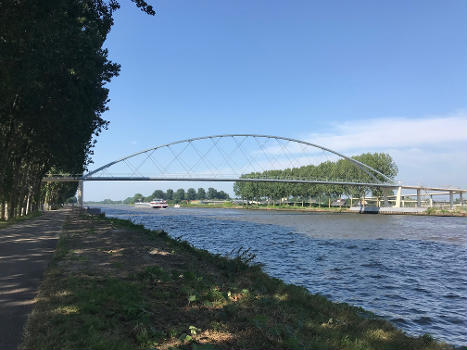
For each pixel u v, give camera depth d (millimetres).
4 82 19688
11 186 38031
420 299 15961
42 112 27156
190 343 5879
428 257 28734
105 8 18859
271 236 44438
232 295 9438
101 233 21641
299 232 50812
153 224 63344
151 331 6027
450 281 20078
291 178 172500
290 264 23969
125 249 14719
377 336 8750
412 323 12688
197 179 130500
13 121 31078
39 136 31359
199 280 10109
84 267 10664
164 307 7562
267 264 23672
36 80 23672
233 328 6883
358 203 156000
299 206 175875
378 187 138625
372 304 14859
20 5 16266
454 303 15445
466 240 41438
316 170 163125
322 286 17750
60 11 17969
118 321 6438
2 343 5258
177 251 16688
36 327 5832
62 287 8242
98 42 26703
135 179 125938
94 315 6504
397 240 41031
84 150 48688
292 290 12148
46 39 19734
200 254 17219
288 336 6758
